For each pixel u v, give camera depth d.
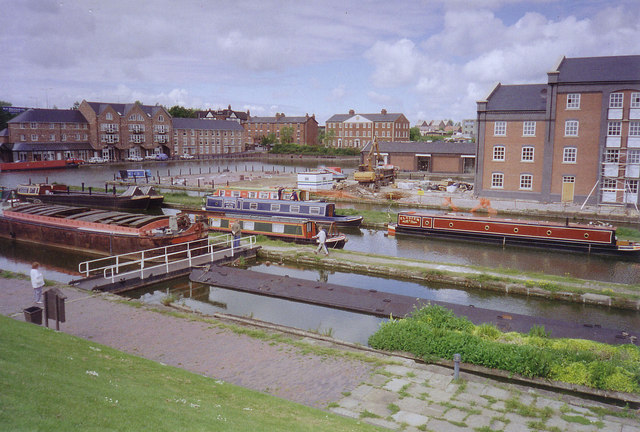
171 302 21.75
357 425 10.59
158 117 121.38
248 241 34.69
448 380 13.46
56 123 104.12
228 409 10.24
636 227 42.66
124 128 114.44
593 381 13.33
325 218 39.69
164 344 15.66
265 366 14.16
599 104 49.09
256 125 164.12
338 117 148.75
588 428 11.11
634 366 13.65
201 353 15.03
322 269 29.25
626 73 48.09
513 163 54.19
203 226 31.55
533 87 55.41
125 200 50.75
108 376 10.86
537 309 22.31
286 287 23.70
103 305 19.42
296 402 11.95
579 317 21.33
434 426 11.02
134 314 18.50
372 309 21.11
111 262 31.00
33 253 33.56
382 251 34.41
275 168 100.06
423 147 85.00
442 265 27.94
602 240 33.28
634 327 20.17
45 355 11.17
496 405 12.12
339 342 16.95
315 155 137.50
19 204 44.38
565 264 30.86
